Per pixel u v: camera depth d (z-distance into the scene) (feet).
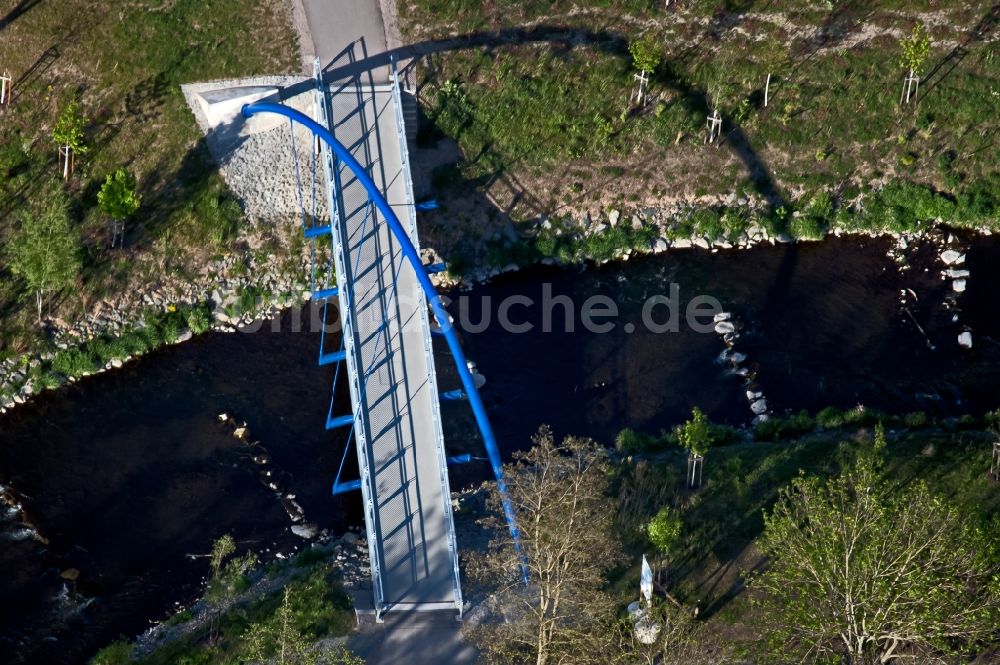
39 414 284.82
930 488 257.96
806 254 311.47
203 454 277.23
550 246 309.83
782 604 235.61
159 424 282.15
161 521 265.95
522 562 233.55
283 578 253.03
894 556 217.15
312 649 237.25
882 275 307.78
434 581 248.32
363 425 264.52
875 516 219.41
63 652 245.86
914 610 213.25
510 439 280.10
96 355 290.97
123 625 249.75
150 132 312.09
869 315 300.40
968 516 229.45
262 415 283.79
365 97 310.45
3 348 289.94
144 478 273.13
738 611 239.50
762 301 303.48
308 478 273.54
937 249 311.47
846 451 266.16
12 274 296.51
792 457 266.16
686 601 240.94
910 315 300.20
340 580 251.60
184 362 292.40
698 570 246.06
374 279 284.00
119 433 280.92
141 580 256.52
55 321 293.43
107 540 262.88
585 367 292.20
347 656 224.74
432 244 308.81
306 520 266.36
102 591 254.68
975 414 281.74
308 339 296.71
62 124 300.81
